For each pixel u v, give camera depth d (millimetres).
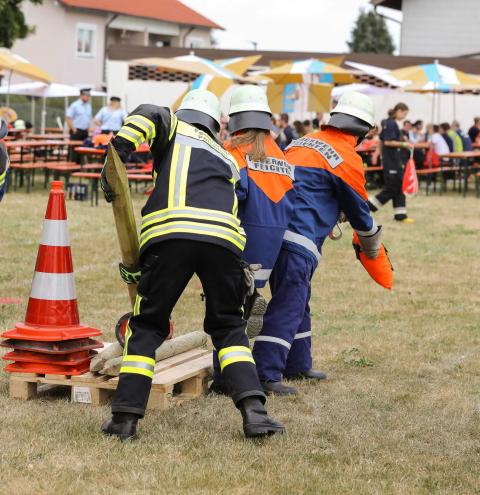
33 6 50656
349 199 5914
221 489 4145
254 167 5582
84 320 7762
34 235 12961
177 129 4875
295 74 25031
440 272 11172
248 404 4820
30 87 27281
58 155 22188
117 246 12234
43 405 5406
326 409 5559
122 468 4359
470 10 38281
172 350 5824
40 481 4148
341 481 4312
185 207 4703
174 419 5188
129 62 30344
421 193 22906
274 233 5582
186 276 4730
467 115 31500
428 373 6559
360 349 7207
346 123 5961
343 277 10578
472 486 4340
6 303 8289
